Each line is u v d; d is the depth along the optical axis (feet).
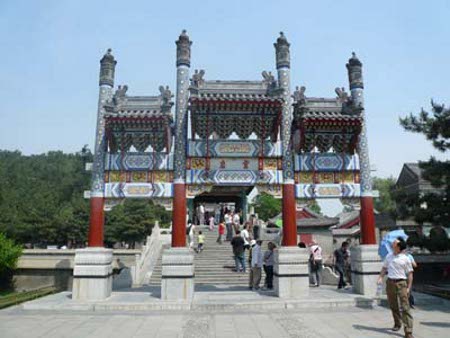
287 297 58.13
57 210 224.53
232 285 75.97
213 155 63.77
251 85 65.72
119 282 76.95
